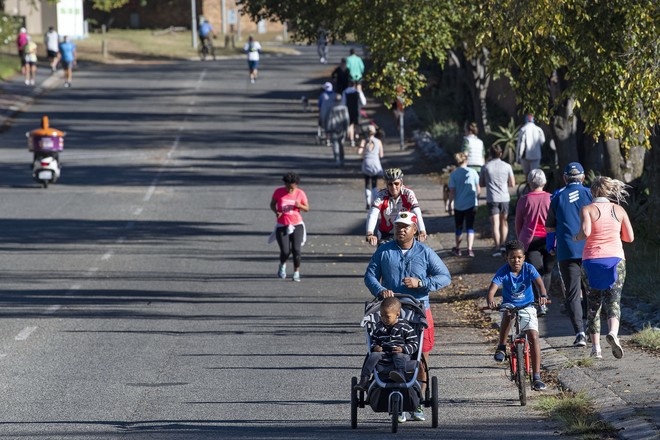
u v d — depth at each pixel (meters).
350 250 66.06
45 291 54.09
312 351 41.25
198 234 72.00
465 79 102.88
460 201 60.91
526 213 44.22
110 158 108.81
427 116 125.38
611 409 30.56
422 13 62.97
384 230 43.06
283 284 56.28
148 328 45.66
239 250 66.62
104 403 33.62
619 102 45.69
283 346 42.16
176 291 54.28
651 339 38.31
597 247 36.12
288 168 102.75
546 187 53.34
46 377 37.09
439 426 30.52
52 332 44.78
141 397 34.41
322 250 66.12
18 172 99.69
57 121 135.25
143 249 66.62
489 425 30.47
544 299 33.47
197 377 37.16
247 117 140.50
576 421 29.94
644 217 58.06
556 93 59.75
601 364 35.91
